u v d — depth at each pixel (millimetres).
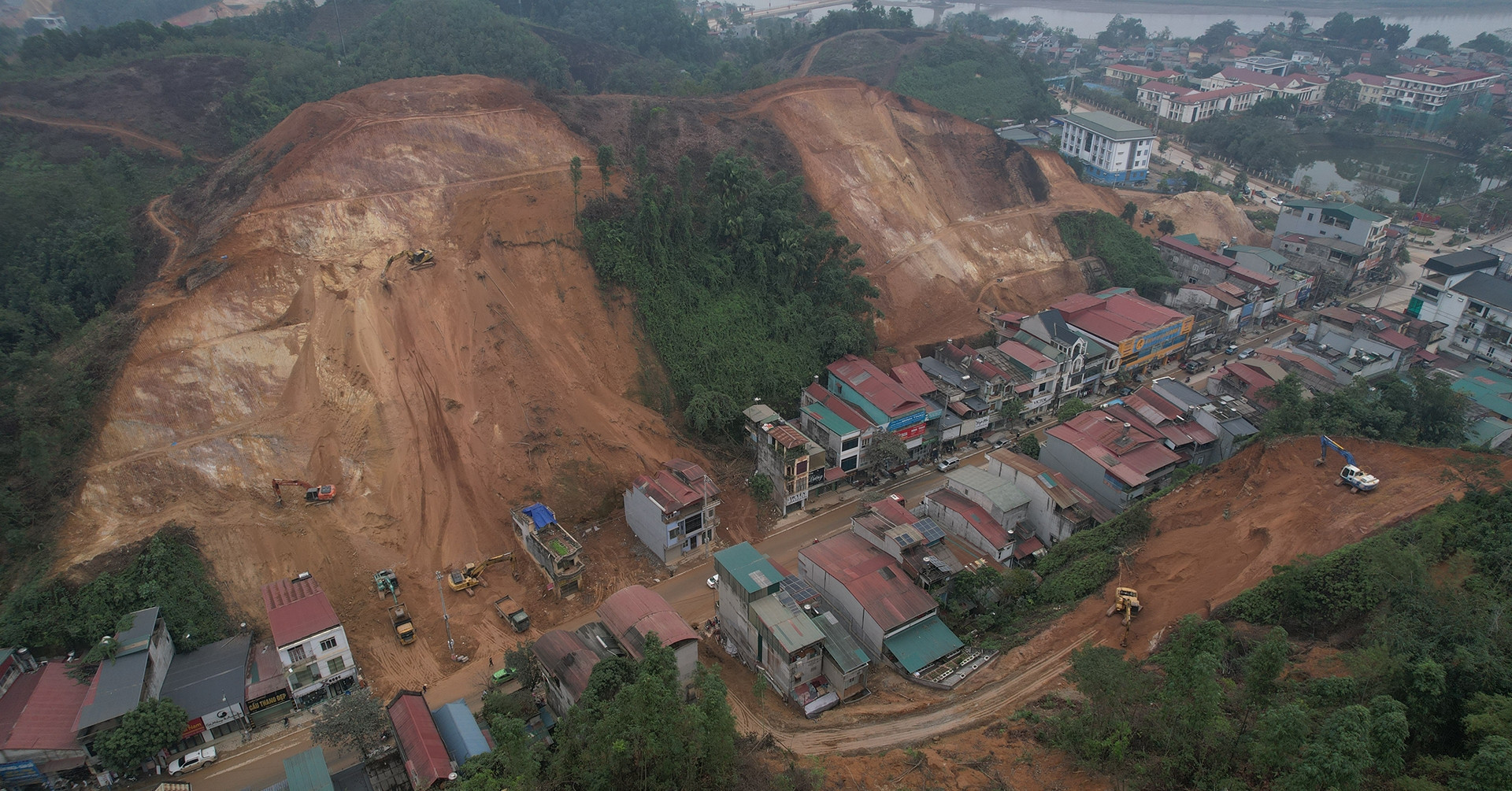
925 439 90750
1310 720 38281
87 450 69438
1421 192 165125
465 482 76312
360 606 68312
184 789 53562
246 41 147375
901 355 103000
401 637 65688
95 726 52938
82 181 101312
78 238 86750
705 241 100000
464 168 97188
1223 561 60688
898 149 132250
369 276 85250
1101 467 78562
